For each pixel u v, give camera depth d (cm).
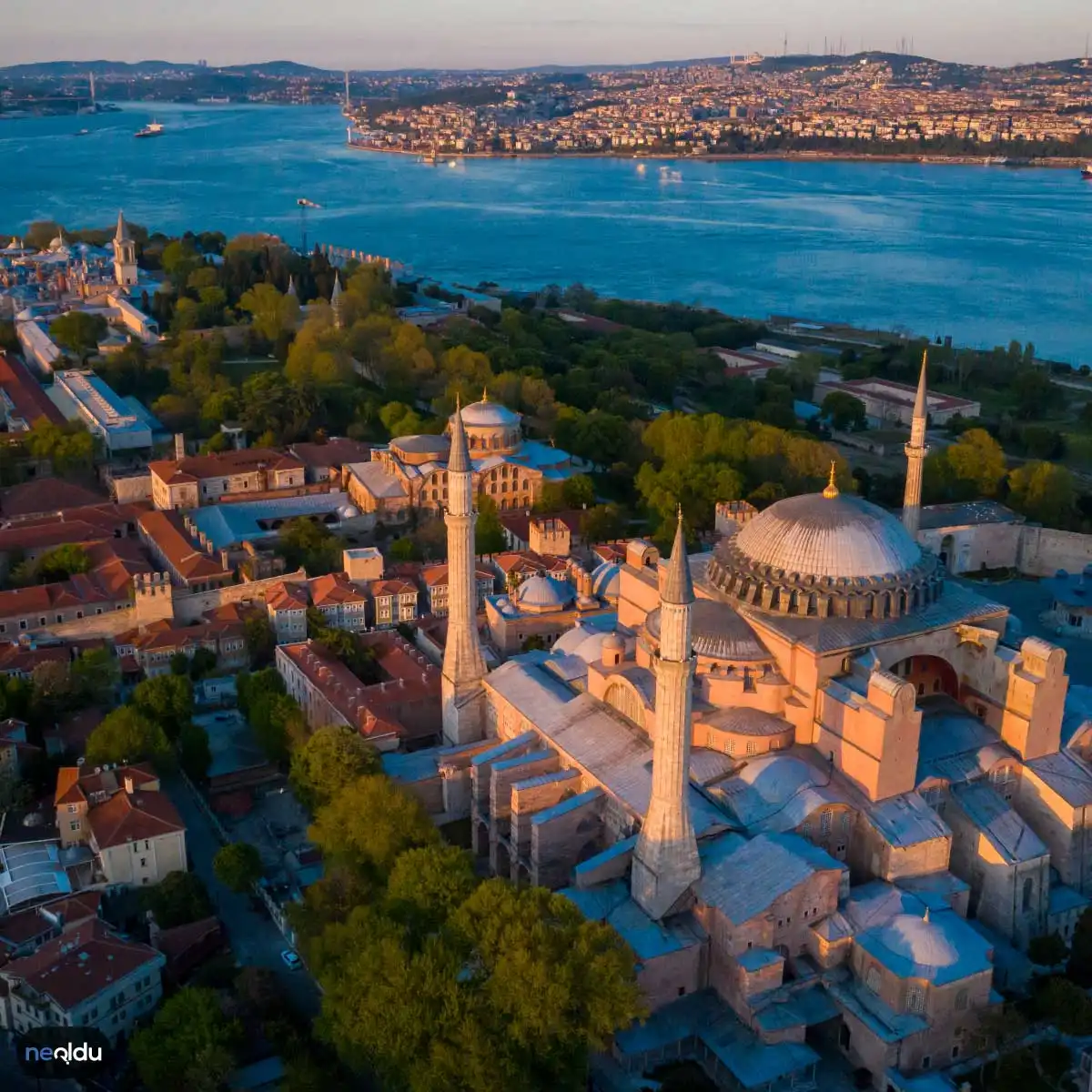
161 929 13812
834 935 12600
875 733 13400
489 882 12338
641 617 17312
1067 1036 12438
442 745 17888
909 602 14838
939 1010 12069
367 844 14112
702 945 12712
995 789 14588
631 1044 12175
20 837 15238
